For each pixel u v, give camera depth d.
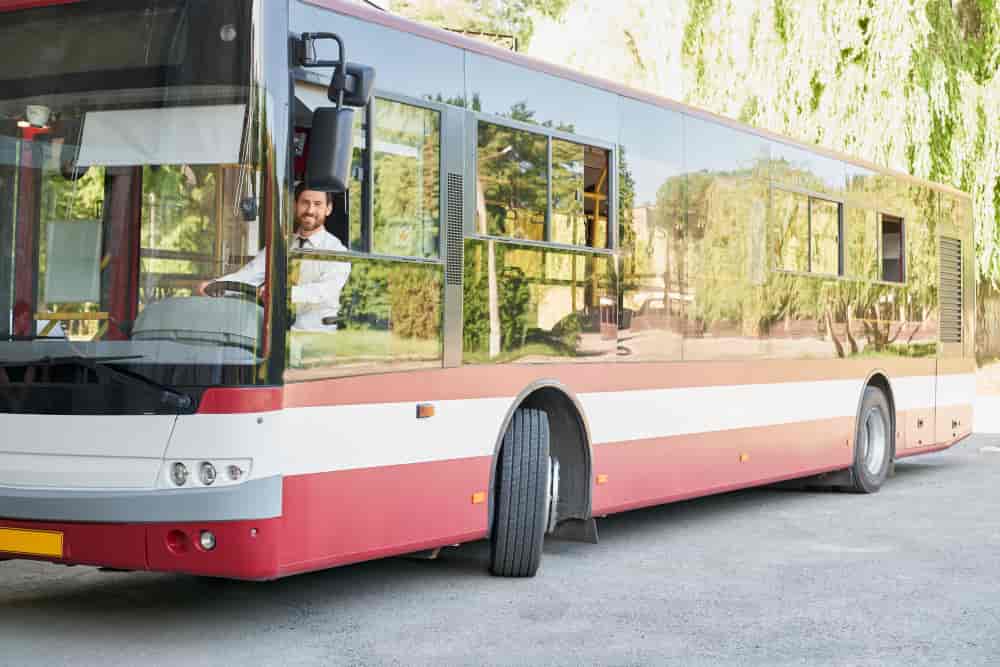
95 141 5.93
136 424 5.70
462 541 7.25
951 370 14.58
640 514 11.00
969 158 23.64
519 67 7.77
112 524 5.65
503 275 7.53
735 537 9.63
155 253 5.79
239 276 5.73
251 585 7.55
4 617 6.59
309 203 6.08
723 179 10.05
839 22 22.62
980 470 15.04
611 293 8.58
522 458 7.69
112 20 5.97
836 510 11.27
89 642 6.05
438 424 6.98
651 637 6.33
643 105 9.02
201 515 5.59
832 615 6.88
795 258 11.20
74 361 5.80
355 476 6.33
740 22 22.39
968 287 15.17
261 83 5.79
